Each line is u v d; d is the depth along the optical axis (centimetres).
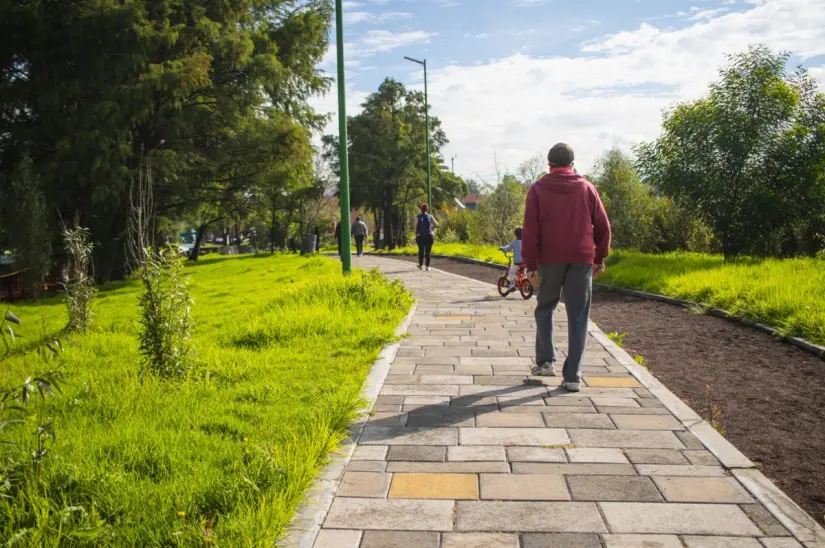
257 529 301
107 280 2761
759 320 897
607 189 2112
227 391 569
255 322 921
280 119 3009
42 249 2188
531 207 567
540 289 588
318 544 304
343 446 427
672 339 834
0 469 349
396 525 322
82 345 866
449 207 5772
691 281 1230
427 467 394
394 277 1750
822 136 1561
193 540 296
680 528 315
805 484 382
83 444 421
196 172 2950
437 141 5644
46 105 2289
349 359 686
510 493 356
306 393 548
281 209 3966
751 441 457
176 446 415
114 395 559
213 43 2634
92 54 2322
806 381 617
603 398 534
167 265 651
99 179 2306
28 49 2380
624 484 365
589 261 556
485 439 440
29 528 302
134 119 2342
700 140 1642
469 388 570
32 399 530
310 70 3161
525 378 602
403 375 621
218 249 5762
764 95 1590
